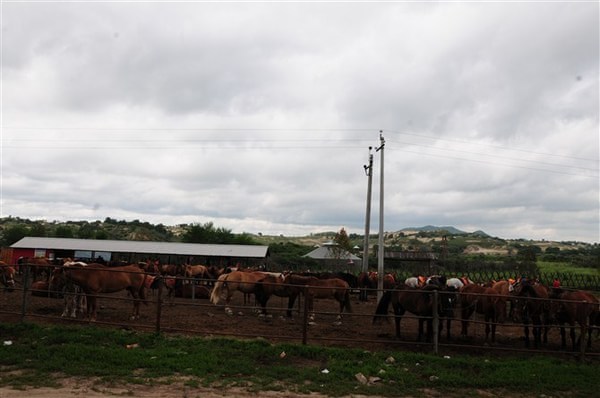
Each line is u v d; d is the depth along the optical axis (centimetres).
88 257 4691
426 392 890
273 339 1274
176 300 2175
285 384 882
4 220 14062
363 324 1655
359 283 2753
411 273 4816
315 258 5794
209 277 2930
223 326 1428
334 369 976
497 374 995
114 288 1423
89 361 938
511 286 1471
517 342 1430
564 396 903
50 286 1531
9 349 1002
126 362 943
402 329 1564
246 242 7675
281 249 8712
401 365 1046
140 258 4784
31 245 4544
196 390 818
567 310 1323
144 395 781
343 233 5434
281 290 1719
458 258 8125
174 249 4650
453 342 1359
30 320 1351
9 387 788
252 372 935
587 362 1178
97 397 758
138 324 1373
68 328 1210
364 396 844
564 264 6988
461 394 889
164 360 965
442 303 1285
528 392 916
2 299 1809
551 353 1258
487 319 1374
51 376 856
